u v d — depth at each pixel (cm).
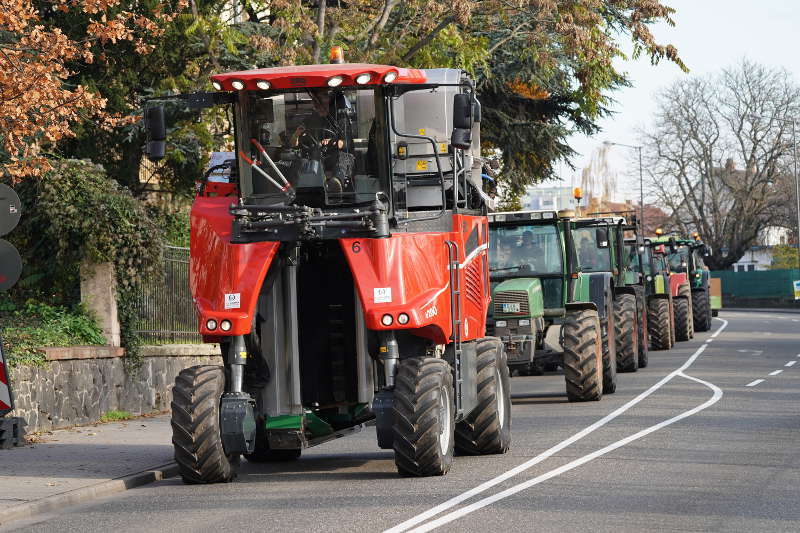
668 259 9681
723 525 1922
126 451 3262
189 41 5781
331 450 3366
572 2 6538
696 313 10406
